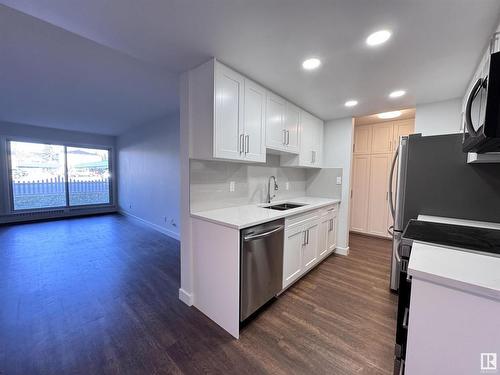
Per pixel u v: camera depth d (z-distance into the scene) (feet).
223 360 4.87
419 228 4.94
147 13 4.15
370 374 4.55
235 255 5.54
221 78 5.95
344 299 7.27
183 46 5.24
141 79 8.62
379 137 14.25
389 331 5.81
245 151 6.79
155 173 15.53
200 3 3.90
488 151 4.28
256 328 5.90
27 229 15.69
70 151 19.57
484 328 2.49
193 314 6.46
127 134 19.26
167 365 4.73
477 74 5.92
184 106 6.60
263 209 7.88
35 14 4.17
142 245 12.46
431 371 2.82
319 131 11.39
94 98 10.81
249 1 3.86
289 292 7.71
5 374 4.45
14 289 7.67
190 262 6.85
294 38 4.92
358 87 7.48
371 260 10.65
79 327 5.85
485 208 5.74
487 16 4.08
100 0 3.79
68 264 9.82
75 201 20.03
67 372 4.52
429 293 2.78
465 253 3.47
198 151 6.37
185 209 6.88
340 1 3.84
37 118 14.93
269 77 6.82
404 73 6.46
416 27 4.48
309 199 11.41
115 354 4.99
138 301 7.07
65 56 6.93
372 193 14.64
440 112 8.69
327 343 5.38
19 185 17.25
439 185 6.26
